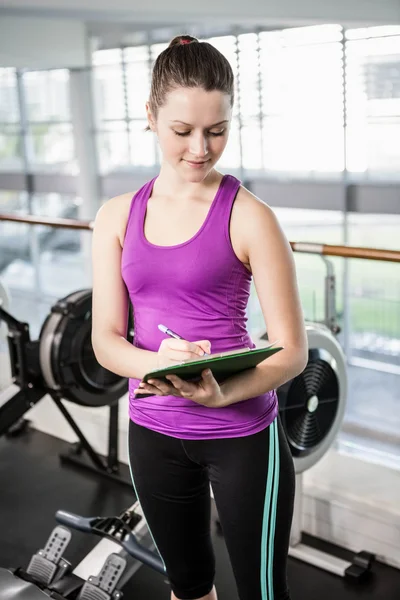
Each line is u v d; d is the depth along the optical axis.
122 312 1.57
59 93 13.22
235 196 1.44
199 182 1.45
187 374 1.30
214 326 1.48
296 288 1.47
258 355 1.31
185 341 1.37
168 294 1.47
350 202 9.98
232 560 1.63
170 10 6.93
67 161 13.54
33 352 2.95
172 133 1.36
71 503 3.20
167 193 1.48
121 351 1.50
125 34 11.42
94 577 2.38
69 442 3.74
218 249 1.43
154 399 1.56
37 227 13.98
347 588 2.58
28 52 9.27
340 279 11.02
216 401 1.37
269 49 10.63
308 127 10.62
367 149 10.27
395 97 9.89
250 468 1.52
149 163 12.20
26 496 3.26
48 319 2.96
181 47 1.34
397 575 2.64
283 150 10.91
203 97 1.32
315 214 11.70
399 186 9.46
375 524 2.71
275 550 1.60
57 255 15.22
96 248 1.57
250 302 8.71
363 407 9.41
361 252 2.68
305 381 2.37
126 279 1.51
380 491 2.82
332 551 2.79
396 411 9.23
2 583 2.37
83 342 2.96
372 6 8.68
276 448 1.56
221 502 1.57
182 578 1.74
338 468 3.00
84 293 3.00
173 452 1.57
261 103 10.89
